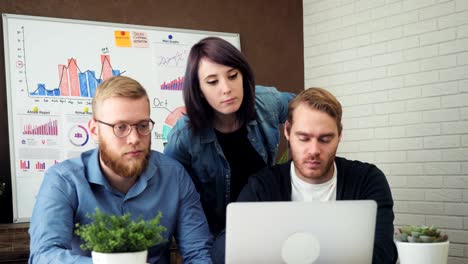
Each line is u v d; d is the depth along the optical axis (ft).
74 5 12.69
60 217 6.01
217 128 7.82
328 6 14.83
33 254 5.83
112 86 5.82
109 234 4.51
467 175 11.93
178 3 13.82
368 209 5.21
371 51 13.79
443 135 12.35
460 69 12.08
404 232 5.34
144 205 6.47
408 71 13.02
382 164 13.53
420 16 12.80
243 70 7.33
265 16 14.93
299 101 6.30
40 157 11.97
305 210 5.06
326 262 5.15
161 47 13.46
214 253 6.24
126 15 13.21
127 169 5.84
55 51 12.35
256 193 6.70
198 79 7.32
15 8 12.12
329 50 14.80
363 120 13.96
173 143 7.89
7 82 11.80
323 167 6.24
